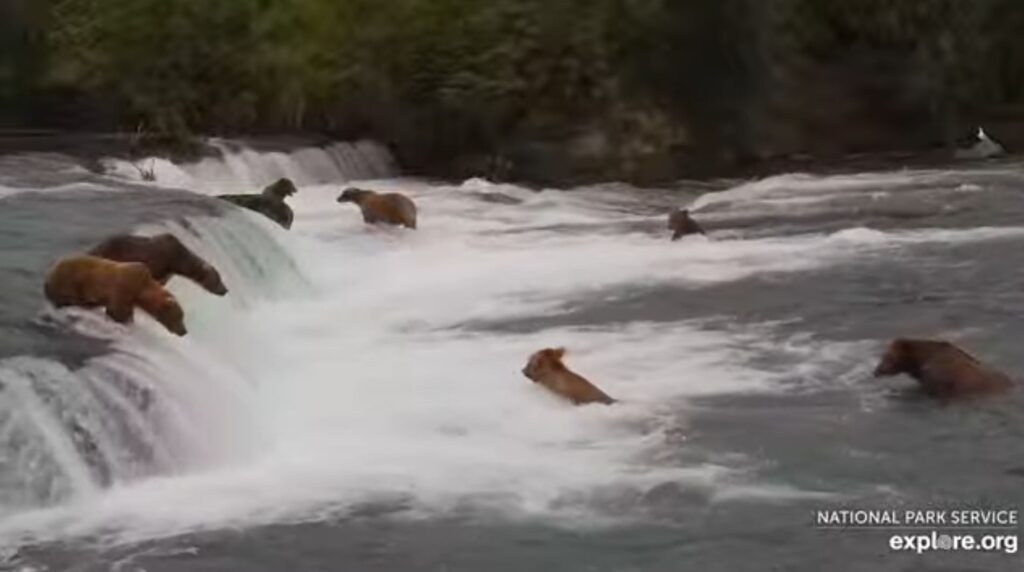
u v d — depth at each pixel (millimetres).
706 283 18938
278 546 9188
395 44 34125
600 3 34875
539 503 10062
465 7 34438
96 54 33406
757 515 9789
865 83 38500
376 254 21578
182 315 12008
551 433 11867
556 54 34281
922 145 38781
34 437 9688
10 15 32625
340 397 13070
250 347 14133
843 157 37281
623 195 31047
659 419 12227
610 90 34438
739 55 36031
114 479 9992
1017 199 27500
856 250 21484
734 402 12750
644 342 15391
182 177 26188
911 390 12977
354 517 9742
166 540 9211
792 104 37656
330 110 34062
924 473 10656
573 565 8938
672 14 35062
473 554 9109
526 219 26500
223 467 10766
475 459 11109
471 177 33312
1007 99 40594
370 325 16656
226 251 17172
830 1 38312
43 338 11125
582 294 18391
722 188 32250
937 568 8844
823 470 10781
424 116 33844
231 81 33906
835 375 13664
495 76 33844
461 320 16922
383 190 29844
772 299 17641
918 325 15820
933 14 39156
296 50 34219
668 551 9164
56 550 8961
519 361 14547
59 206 18484
